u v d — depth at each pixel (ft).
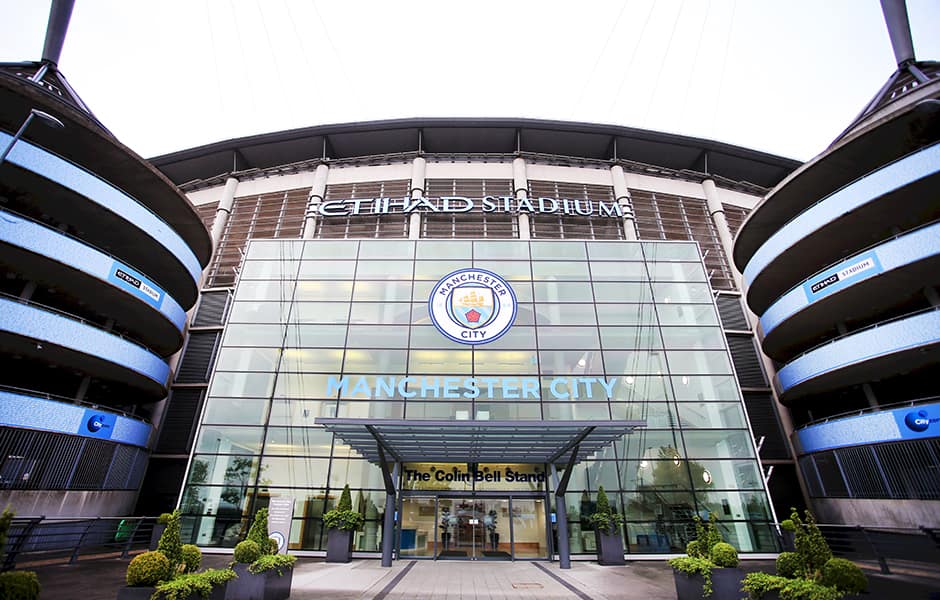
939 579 44.75
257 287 83.10
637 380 74.28
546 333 78.13
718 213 112.06
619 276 84.94
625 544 63.57
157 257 80.18
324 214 104.73
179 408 89.15
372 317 79.46
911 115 63.52
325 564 56.29
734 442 70.13
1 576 20.39
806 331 80.23
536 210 104.06
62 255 60.85
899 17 91.71
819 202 69.97
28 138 68.08
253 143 117.39
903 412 60.13
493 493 66.28
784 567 28.43
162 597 24.86
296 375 73.92
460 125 114.73
